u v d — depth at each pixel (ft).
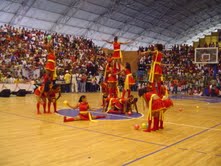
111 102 35.65
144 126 25.18
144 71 92.53
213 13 131.44
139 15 109.19
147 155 16.81
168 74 93.15
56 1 84.02
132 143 19.77
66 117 29.94
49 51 33.78
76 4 88.99
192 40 151.23
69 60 79.51
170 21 124.06
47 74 33.24
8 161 15.03
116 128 25.20
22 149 17.42
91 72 81.76
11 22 82.07
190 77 89.81
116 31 111.86
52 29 92.53
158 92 26.63
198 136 22.79
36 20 86.99
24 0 78.84
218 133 24.22
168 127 26.71
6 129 23.54
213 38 123.34
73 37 92.02
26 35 75.46
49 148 17.79
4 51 65.62
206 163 15.51
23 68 64.28
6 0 75.77
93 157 16.11
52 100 33.91
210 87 80.79
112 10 99.30
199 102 57.16
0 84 56.44
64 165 14.60
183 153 17.48
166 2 106.63
